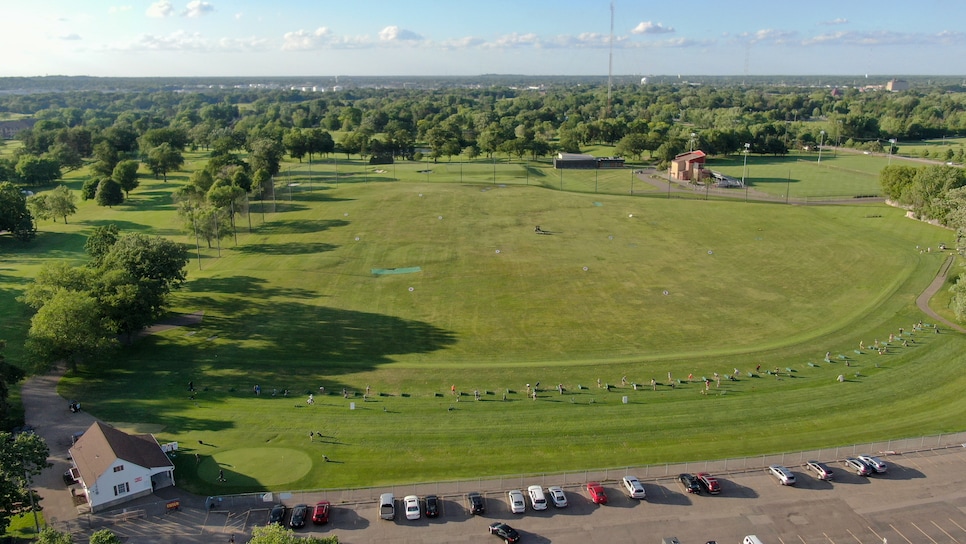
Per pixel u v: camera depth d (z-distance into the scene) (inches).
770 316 4205.2
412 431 2842.0
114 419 2935.5
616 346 3782.0
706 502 2340.1
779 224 6318.9
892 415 2974.9
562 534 2175.2
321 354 3671.3
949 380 3307.1
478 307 4384.8
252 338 3882.9
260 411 3016.7
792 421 2923.2
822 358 3585.1
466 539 2154.3
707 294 4591.5
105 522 2239.2
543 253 5482.3
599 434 2810.0
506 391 3208.7
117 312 3582.7
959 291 3996.1
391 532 2187.5
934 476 2482.8
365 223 6466.5
